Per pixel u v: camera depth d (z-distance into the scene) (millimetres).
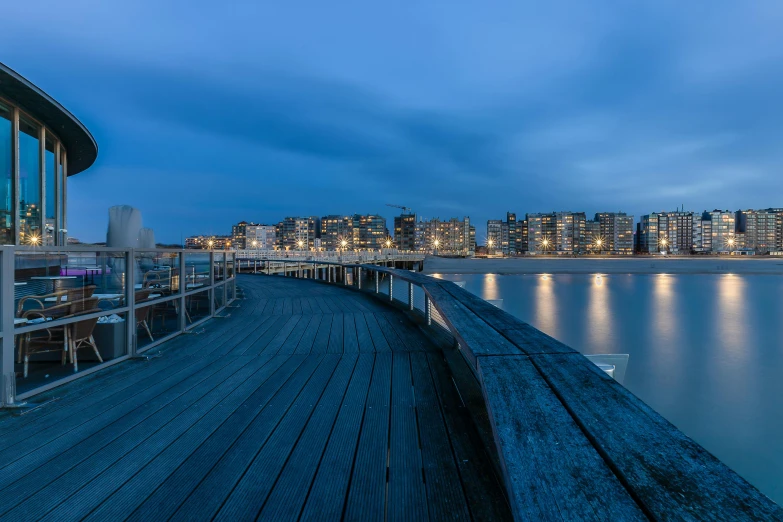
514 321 2746
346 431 2625
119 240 8344
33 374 3811
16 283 4016
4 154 8242
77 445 2477
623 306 30531
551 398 1424
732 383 14648
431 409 2988
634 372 15711
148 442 2512
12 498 1936
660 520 797
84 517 1796
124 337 4578
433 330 5789
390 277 9219
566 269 74875
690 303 32156
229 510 1818
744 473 9562
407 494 1906
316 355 4688
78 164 13172
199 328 6410
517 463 1042
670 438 1115
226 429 2689
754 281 51438
